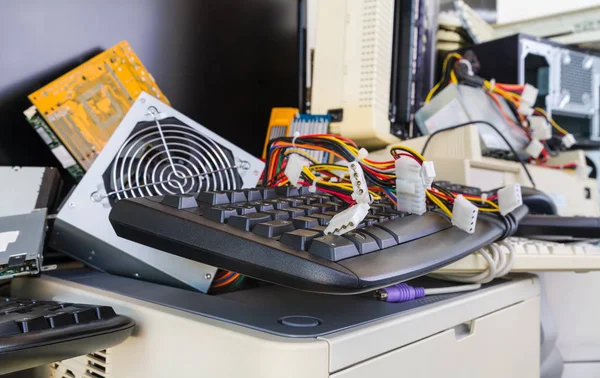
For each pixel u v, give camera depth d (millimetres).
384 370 344
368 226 379
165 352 353
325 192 467
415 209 437
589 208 1005
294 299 430
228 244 333
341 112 811
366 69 799
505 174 852
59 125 642
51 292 476
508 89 934
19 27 677
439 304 420
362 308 400
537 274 595
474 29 1177
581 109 1134
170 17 830
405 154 438
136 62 705
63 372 437
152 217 370
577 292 744
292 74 1036
